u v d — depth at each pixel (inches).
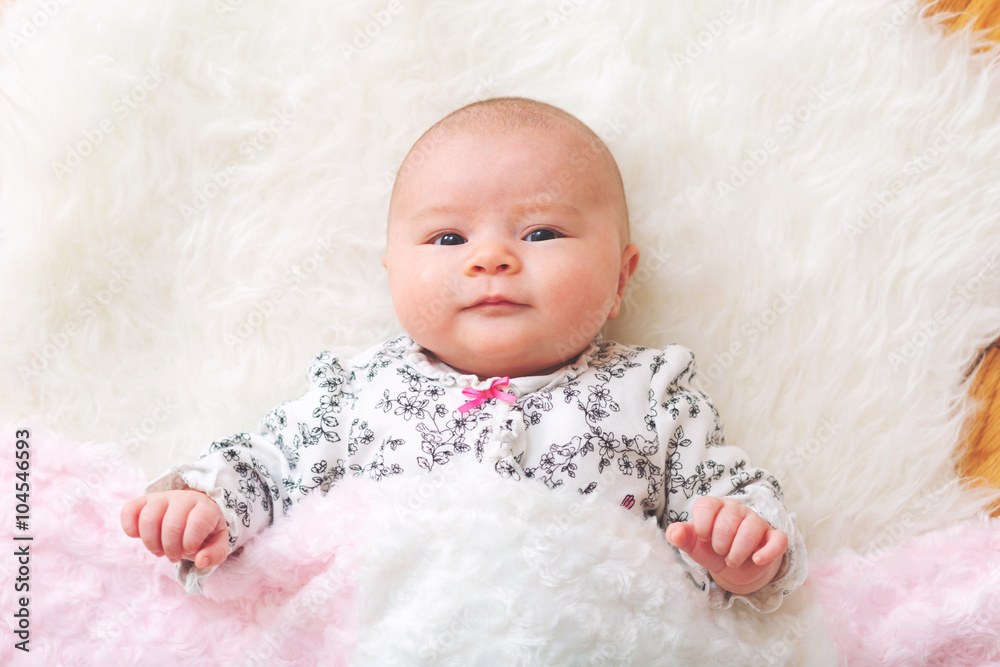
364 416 54.0
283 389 63.2
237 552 52.1
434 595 45.4
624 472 51.3
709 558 45.6
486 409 52.1
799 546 48.3
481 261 51.2
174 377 62.7
